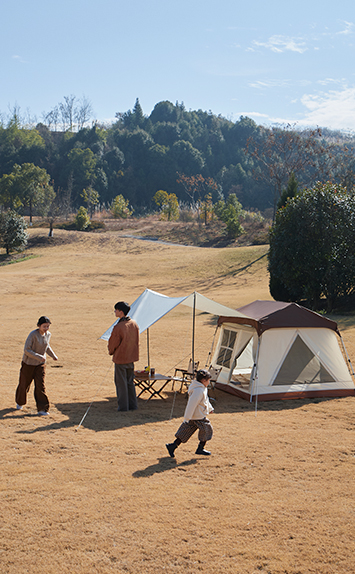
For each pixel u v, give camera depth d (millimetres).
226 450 6371
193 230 78188
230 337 10969
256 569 3674
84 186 148375
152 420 7934
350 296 26484
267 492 5035
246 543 4020
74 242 65125
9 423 7324
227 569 3662
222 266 45250
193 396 6129
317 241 23875
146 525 4266
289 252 24344
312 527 4293
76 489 4977
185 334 18625
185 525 4285
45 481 5180
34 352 7844
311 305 25734
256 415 8359
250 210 143625
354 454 6258
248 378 10547
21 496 4789
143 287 38938
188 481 5293
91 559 3752
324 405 9141
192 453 6262
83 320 23219
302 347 10078
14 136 159375
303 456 6164
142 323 9320
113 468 5621
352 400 9570
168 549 3908
